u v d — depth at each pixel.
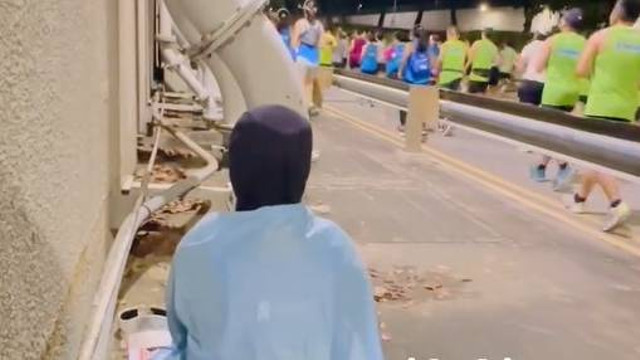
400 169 8.28
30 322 1.57
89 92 2.77
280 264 1.69
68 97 2.15
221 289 1.67
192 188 4.79
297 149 1.74
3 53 1.33
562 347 3.71
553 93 8.21
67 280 2.11
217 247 1.70
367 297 1.77
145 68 8.17
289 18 13.91
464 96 8.54
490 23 32.25
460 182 7.71
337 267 1.73
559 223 6.21
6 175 1.36
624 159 5.48
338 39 24.67
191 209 5.20
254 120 1.74
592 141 5.83
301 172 1.76
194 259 1.70
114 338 3.00
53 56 1.87
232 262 1.69
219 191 5.13
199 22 4.43
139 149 6.62
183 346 1.75
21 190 1.48
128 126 4.98
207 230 1.74
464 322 3.96
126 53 4.88
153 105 9.12
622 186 8.11
